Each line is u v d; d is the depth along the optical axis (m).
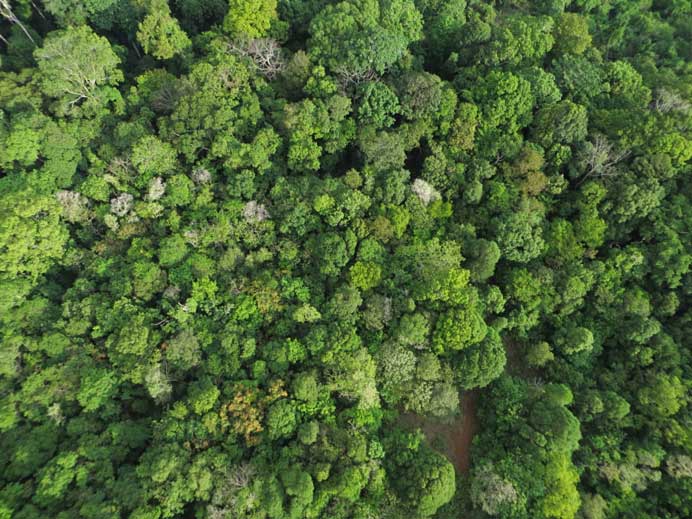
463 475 40.28
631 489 38.16
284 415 35.28
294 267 43.12
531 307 43.59
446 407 39.06
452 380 39.69
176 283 40.75
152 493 31.88
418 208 44.84
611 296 44.09
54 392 35.16
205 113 44.31
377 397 39.00
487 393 42.12
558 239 45.22
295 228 43.16
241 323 40.22
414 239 43.84
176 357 37.12
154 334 38.12
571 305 43.69
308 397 36.31
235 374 37.88
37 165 43.88
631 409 41.19
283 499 32.94
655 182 45.56
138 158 42.38
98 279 41.22
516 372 45.53
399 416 41.88
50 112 46.41
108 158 44.62
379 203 44.41
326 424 36.44
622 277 45.25
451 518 37.81
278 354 37.97
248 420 34.91
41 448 33.06
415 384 39.22
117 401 36.91
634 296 43.84
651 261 45.09
